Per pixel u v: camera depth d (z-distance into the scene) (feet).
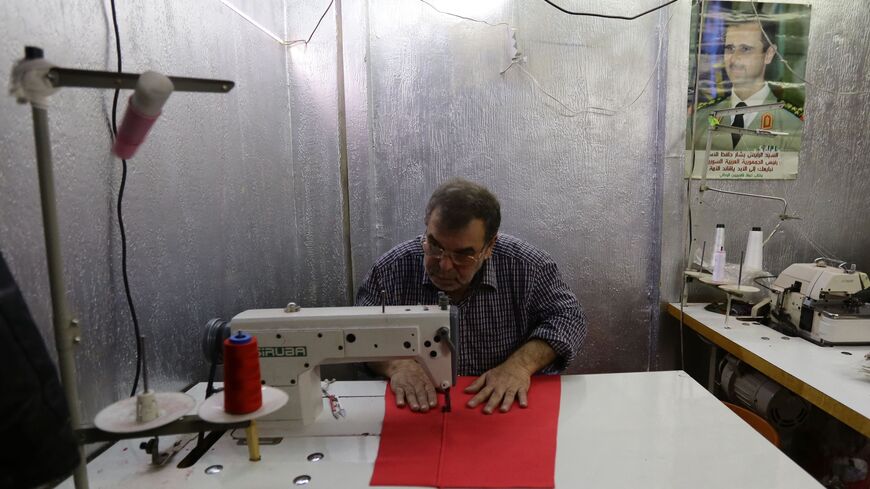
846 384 4.28
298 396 3.52
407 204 7.15
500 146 7.05
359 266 7.22
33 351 2.03
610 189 7.18
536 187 7.14
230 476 3.01
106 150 3.40
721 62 6.93
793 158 7.20
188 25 4.40
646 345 7.48
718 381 6.49
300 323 3.50
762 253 7.00
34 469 2.04
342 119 6.86
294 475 3.00
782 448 6.38
